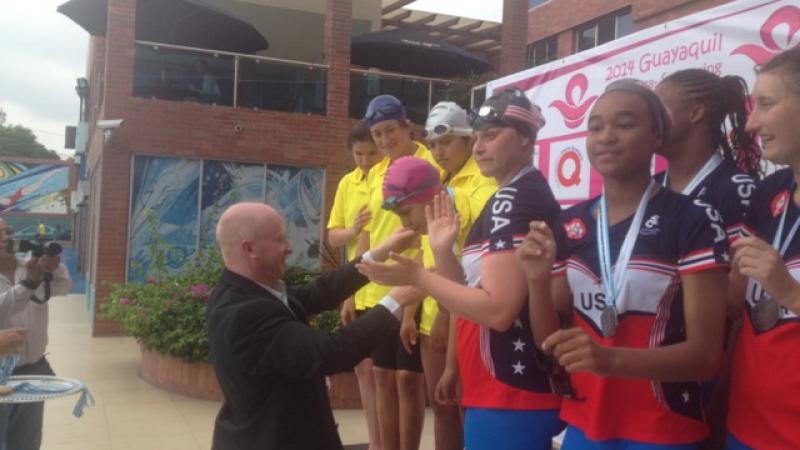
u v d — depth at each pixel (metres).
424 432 5.65
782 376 1.92
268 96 11.80
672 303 1.96
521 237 2.27
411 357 3.78
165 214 11.20
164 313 7.18
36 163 36.78
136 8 11.53
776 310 1.94
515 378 2.39
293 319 2.58
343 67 12.14
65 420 6.14
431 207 2.53
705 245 1.90
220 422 2.66
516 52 13.53
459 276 2.47
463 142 3.51
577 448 2.18
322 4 15.83
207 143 11.37
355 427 5.91
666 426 2.02
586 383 2.14
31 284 4.06
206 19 11.70
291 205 11.95
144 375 7.82
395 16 16.72
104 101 11.20
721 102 2.63
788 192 2.06
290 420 2.54
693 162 2.65
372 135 4.14
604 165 2.03
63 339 10.57
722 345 1.93
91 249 14.74
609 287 2.02
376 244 4.04
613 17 15.13
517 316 2.32
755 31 3.27
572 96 4.45
